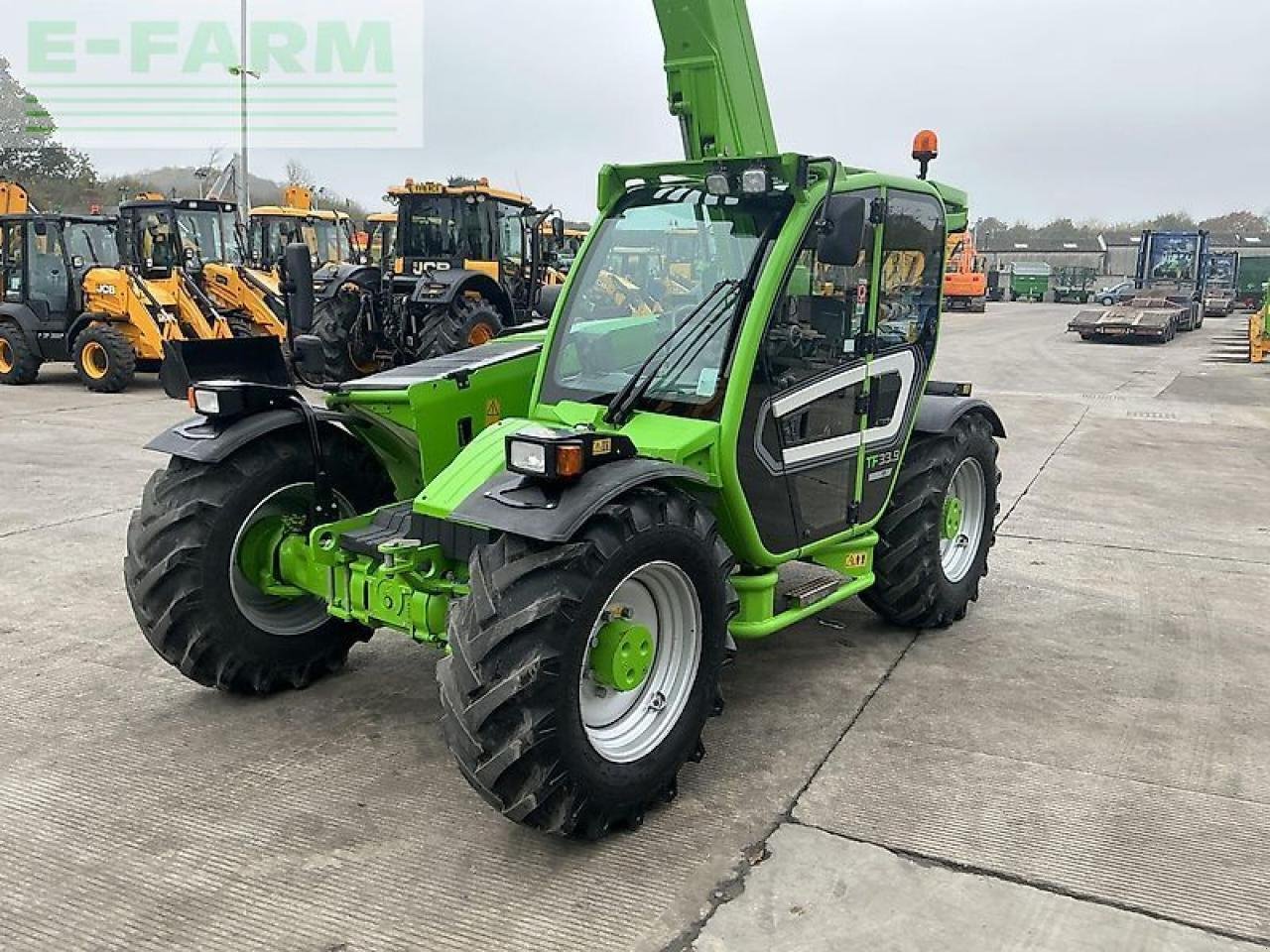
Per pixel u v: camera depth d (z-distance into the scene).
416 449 3.98
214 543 3.74
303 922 2.69
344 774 3.44
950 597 4.79
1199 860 3.00
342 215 19.03
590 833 3.01
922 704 4.03
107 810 3.20
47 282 12.97
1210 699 4.11
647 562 3.04
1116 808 3.27
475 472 3.17
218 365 4.02
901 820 3.19
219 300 13.66
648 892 2.83
